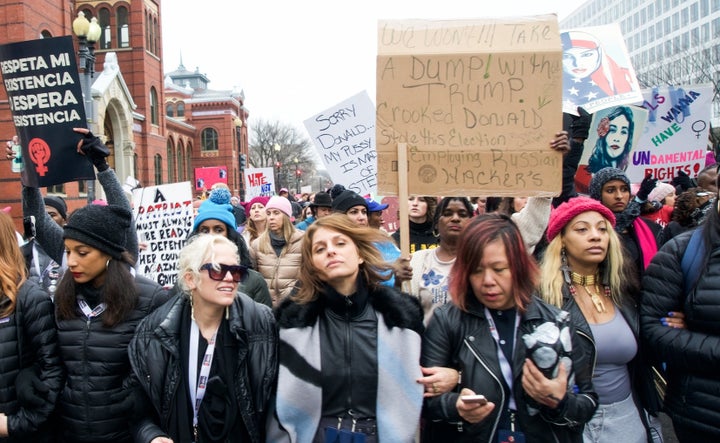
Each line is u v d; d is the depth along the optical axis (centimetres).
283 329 248
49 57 379
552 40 300
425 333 256
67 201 2392
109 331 278
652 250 392
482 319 251
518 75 300
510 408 239
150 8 3609
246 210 1050
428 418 253
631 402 284
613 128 538
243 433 258
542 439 234
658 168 620
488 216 253
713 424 249
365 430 238
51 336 287
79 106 381
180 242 562
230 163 5716
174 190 567
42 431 289
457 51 302
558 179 300
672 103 611
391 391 240
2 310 286
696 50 3472
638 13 6875
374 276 258
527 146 302
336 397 242
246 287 434
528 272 245
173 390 252
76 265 275
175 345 255
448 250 364
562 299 282
